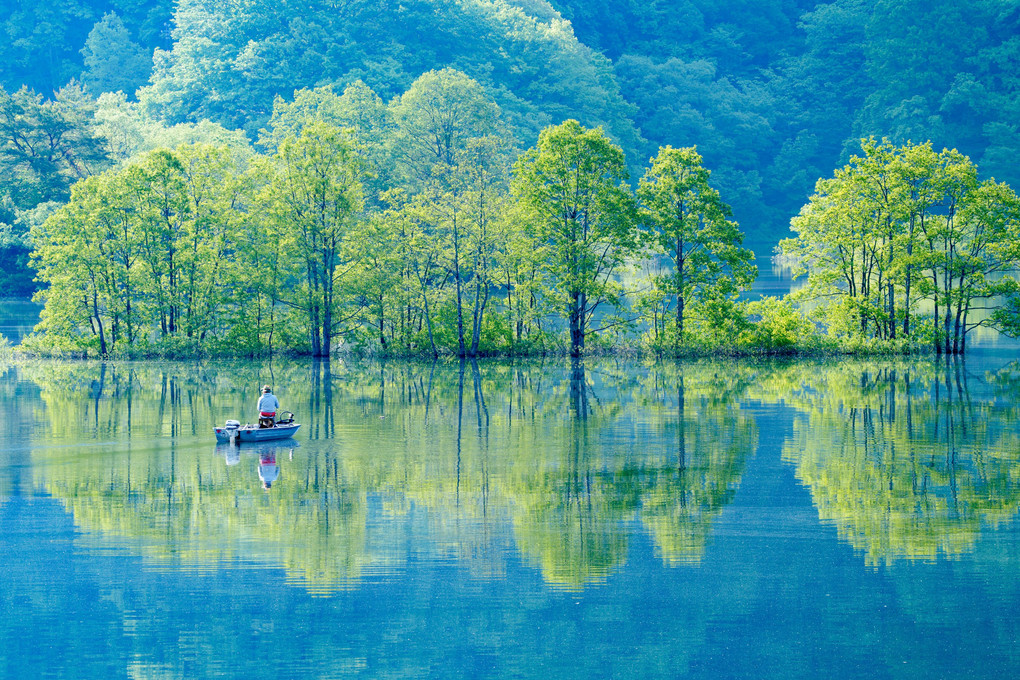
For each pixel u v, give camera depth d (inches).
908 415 1994.3
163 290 3380.9
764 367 2965.1
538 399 2284.7
